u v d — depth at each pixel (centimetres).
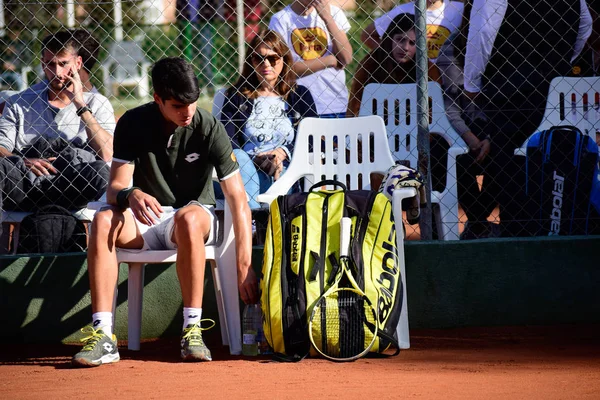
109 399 927
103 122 1658
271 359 1181
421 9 1471
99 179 1521
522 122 1644
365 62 1752
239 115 1645
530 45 1662
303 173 1485
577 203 1522
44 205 1515
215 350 1290
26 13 2034
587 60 1759
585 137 1530
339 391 938
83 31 1638
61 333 1400
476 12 1680
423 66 1473
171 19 2664
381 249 1209
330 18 1847
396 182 1356
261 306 1211
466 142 1639
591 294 1448
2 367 1191
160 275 1416
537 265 1441
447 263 1433
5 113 1617
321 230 1217
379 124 1480
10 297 1388
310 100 1700
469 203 1636
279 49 1648
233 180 1245
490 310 1439
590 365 1093
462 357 1176
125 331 1412
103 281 1172
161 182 1266
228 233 1262
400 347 1259
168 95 1154
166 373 1082
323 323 1146
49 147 1555
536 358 1158
